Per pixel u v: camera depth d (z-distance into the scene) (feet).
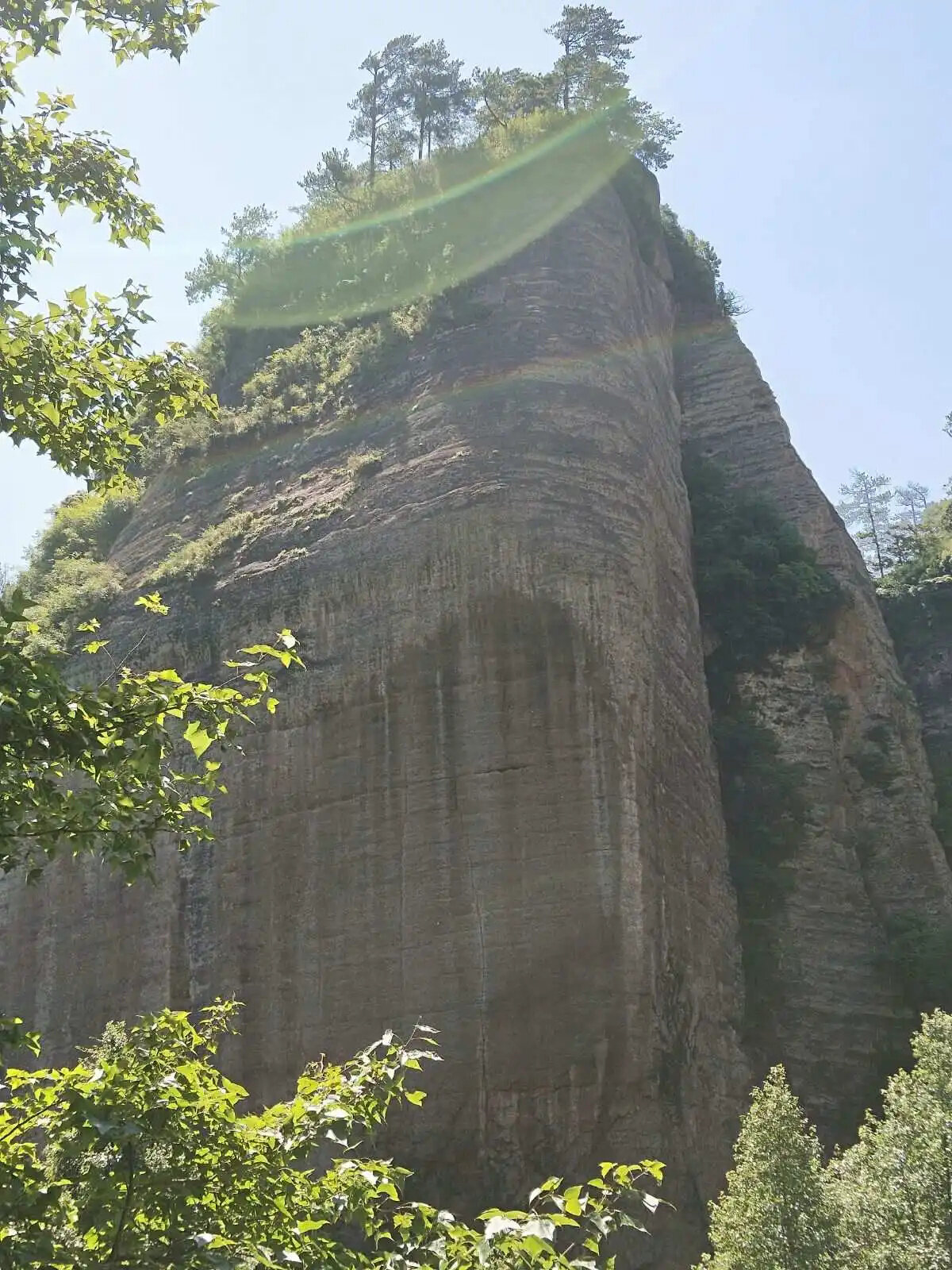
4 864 34.58
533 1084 95.14
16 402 43.37
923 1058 73.56
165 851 111.45
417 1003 98.32
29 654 39.29
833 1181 74.02
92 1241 31.22
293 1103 34.78
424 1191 93.09
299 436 138.00
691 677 127.85
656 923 102.68
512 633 108.99
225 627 119.44
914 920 124.88
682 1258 93.66
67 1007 111.24
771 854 127.13
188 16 45.73
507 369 128.16
